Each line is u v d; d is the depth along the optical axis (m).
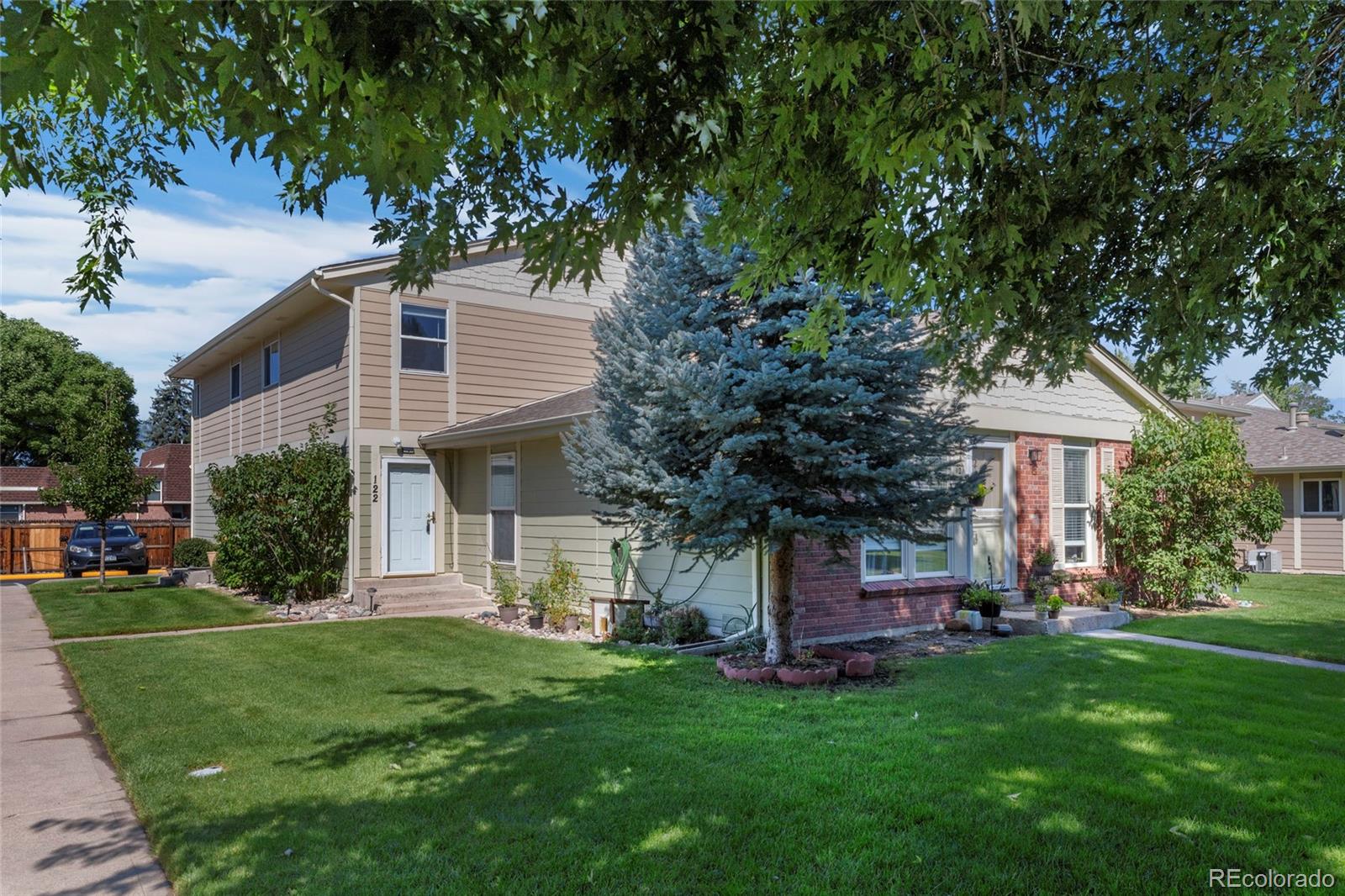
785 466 7.84
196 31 2.22
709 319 7.96
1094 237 5.57
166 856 3.83
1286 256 5.12
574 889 3.41
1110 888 3.41
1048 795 4.41
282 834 4.02
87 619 11.97
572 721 6.02
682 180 3.41
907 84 4.07
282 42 2.29
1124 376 13.77
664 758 5.06
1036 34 4.80
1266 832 3.96
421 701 6.76
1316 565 21.14
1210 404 25.75
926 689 7.01
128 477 17.28
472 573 14.09
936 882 3.47
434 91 2.52
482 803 4.38
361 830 4.04
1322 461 20.45
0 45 2.12
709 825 4.04
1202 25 4.66
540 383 15.20
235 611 12.66
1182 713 6.15
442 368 14.14
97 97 2.21
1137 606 13.32
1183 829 4.00
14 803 4.68
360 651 9.17
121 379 37.00
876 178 4.37
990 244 4.53
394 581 13.41
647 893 3.38
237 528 13.34
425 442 13.71
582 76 3.03
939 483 8.41
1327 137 5.10
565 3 2.63
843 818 4.12
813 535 7.52
